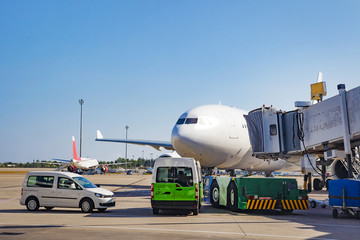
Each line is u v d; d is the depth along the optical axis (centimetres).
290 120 2012
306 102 1844
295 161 2353
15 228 972
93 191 1402
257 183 1438
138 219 1192
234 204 1466
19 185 3425
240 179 1430
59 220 1151
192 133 2136
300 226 1065
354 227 1059
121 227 1002
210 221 1166
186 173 1342
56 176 1448
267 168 2816
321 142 1725
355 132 1483
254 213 1460
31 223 1076
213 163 2333
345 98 1552
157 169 1351
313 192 2630
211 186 1761
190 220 1185
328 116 1669
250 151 2447
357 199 1252
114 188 3120
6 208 1562
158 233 904
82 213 1371
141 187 3272
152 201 1328
